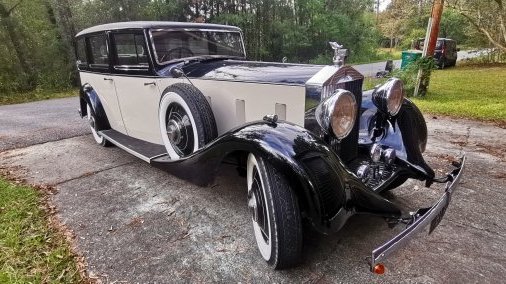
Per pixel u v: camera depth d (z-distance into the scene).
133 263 2.33
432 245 2.40
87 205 3.21
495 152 4.34
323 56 22.56
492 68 15.59
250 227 2.73
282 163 1.94
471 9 10.74
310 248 2.42
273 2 19.28
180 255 2.40
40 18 13.38
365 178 2.50
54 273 2.25
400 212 2.18
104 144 5.05
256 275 2.17
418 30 20.08
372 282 2.07
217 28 4.01
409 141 2.84
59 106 9.68
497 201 3.02
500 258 2.25
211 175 2.58
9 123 7.35
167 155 3.39
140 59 3.64
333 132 2.25
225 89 3.05
